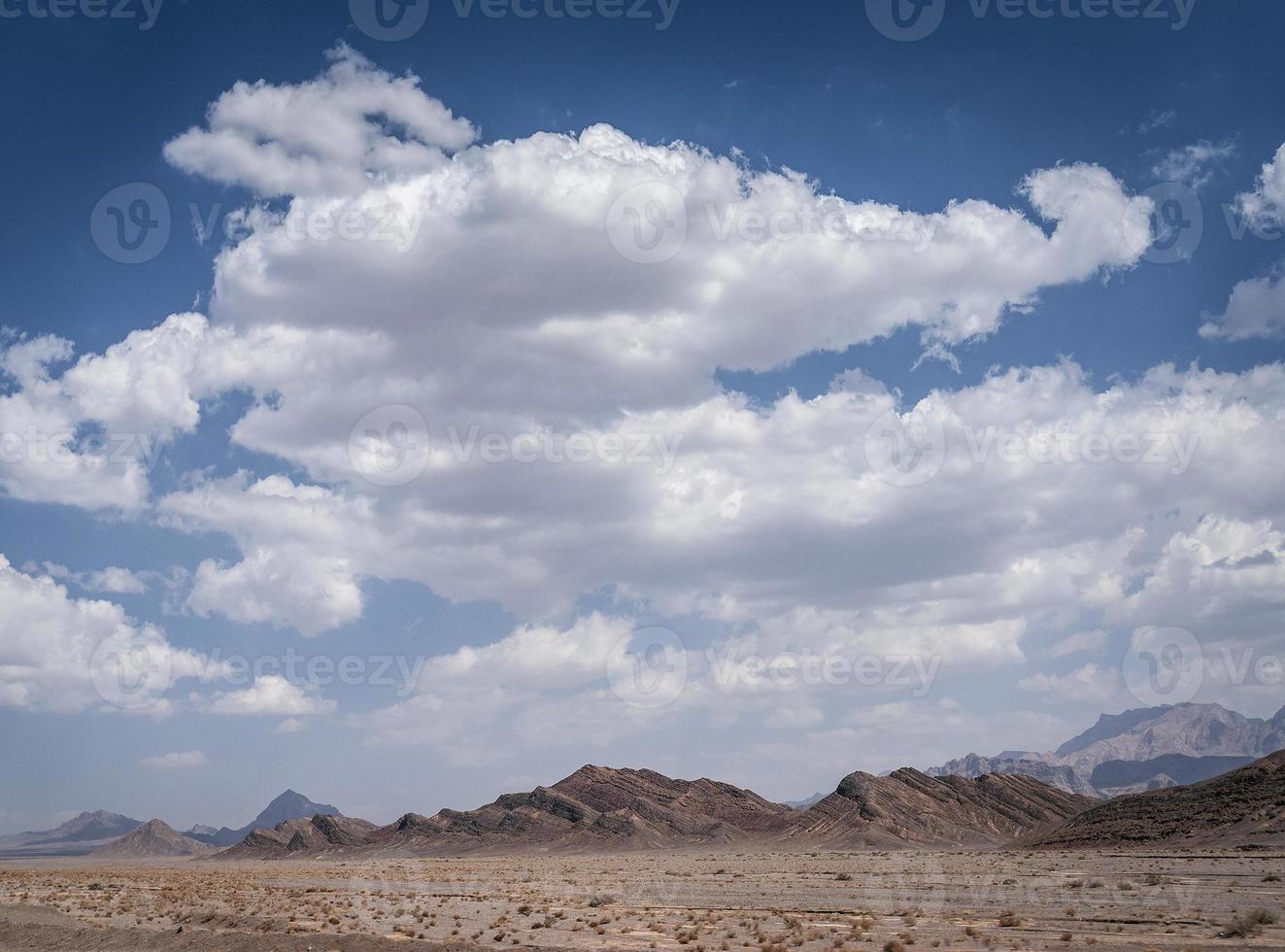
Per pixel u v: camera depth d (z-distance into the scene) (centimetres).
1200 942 4081
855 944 4500
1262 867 8062
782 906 6581
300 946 5319
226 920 6581
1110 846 12794
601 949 4747
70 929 6444
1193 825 12531
